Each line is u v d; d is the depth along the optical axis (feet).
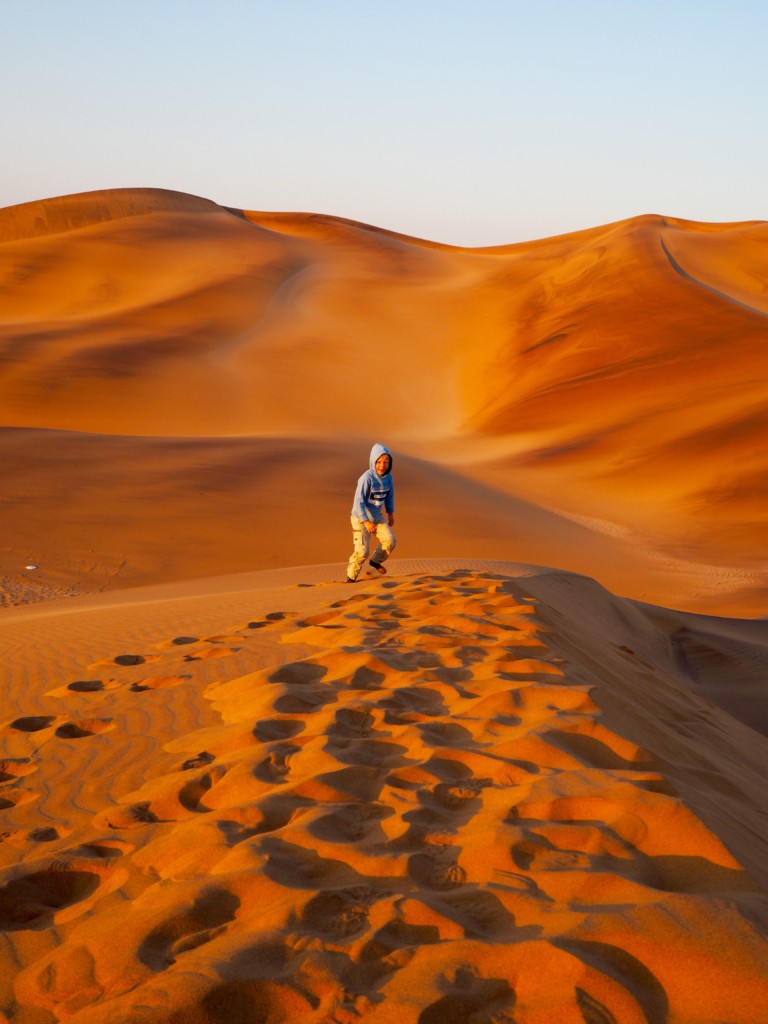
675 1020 5.76
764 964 6.07
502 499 105.09
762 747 18.48
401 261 303.89
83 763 12.86
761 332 166.91
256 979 6.22
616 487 120.57
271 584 42.57
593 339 188.44
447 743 11.47
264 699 14.11
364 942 6.63
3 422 152.25
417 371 206.18
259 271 260.62
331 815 9.08
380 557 34.01
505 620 19.33
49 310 234.79
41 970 6.91
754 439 121.80
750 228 298.15
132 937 7.03
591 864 7.77
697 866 7.72
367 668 15.64
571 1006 5.76
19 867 8.79
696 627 40.16
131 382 173.58
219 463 96.27
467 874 7.88
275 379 189.16
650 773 9.60
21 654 23.08
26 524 69.36
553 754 10.57
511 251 353.31
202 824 9.22
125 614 30.22
